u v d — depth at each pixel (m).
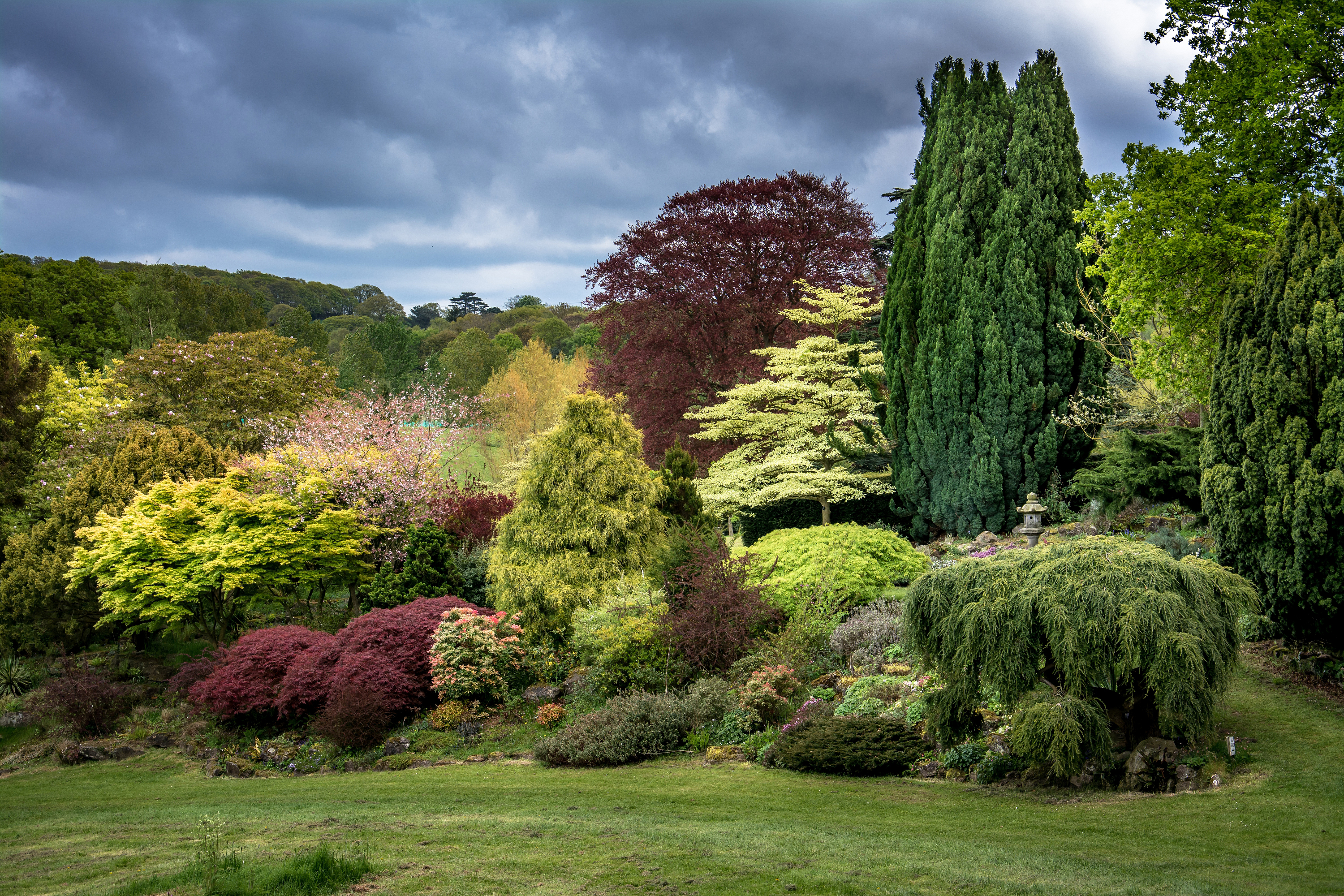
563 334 69.62
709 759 12.11
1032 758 9.13
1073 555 9.53
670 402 30.28
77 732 17.16
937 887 6.07
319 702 15.91
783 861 6.90
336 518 19.83
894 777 10.45
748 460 25.30
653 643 14.74
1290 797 8.07
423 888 6.21
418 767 13.66
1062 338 20.27
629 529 17.47
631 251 31.00
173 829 9.17
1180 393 17.55
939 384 21.06
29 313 47.53
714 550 15.87
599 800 10.28
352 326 88.69
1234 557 11.49
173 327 50.41
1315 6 14.33
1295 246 10.95
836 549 16.12
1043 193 20.36
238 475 20.92
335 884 6.24
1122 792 8.97
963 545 19.67
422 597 18.19
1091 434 20.66
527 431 41.09
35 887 6.60
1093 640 8.85
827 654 14.34
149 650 22.59
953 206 21.23
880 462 24.67
